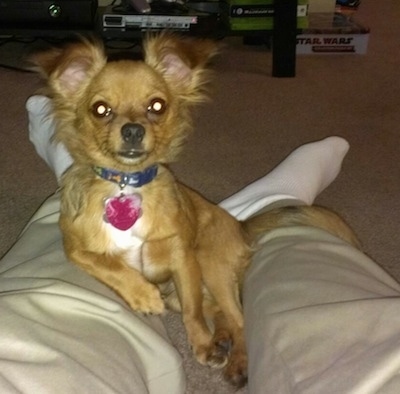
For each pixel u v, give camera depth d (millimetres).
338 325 431
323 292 489
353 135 1043
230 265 626
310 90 1218
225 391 559
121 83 535
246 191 762
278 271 543
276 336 457
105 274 548
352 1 1649
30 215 799
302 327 444
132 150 529
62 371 377
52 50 581
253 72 1301
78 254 557
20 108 1074
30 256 597
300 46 1426
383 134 1052
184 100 591
